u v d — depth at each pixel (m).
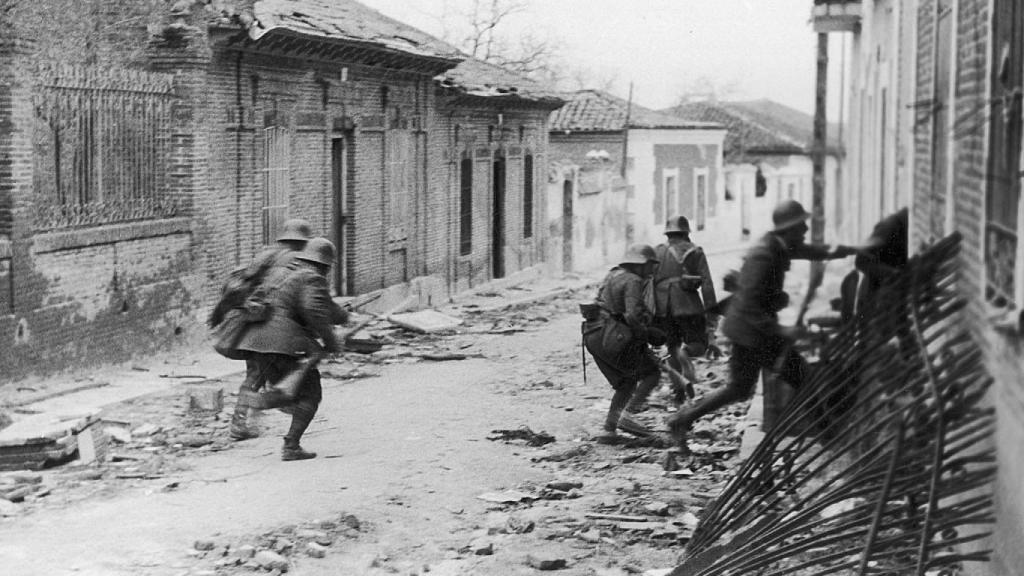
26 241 17.12
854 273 8.35
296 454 13.20
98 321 18.89
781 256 9.84
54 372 17.83
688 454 13.05
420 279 31.88
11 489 11.46
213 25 21.42
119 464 12.91
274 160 24.34
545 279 42.19
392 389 18.31
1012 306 6.18
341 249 28.08
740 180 54.38
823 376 7.70
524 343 24.58
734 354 11.14
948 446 6.60
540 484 12.26
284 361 13.48
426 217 32.41
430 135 32.28
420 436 14.58
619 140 51.91
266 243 24.19
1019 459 5.86
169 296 20.83
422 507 11.29
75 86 18.56
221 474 12.47
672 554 9.80
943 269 6.75
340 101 26.95
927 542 6.12
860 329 7.21
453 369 20.67
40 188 17.81
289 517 10.80
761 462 8.10
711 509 9.51
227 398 17.38
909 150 9.84
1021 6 6.35
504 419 15.78
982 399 6.44
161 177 21.02
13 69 16.83
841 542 7.92
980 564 6.52
